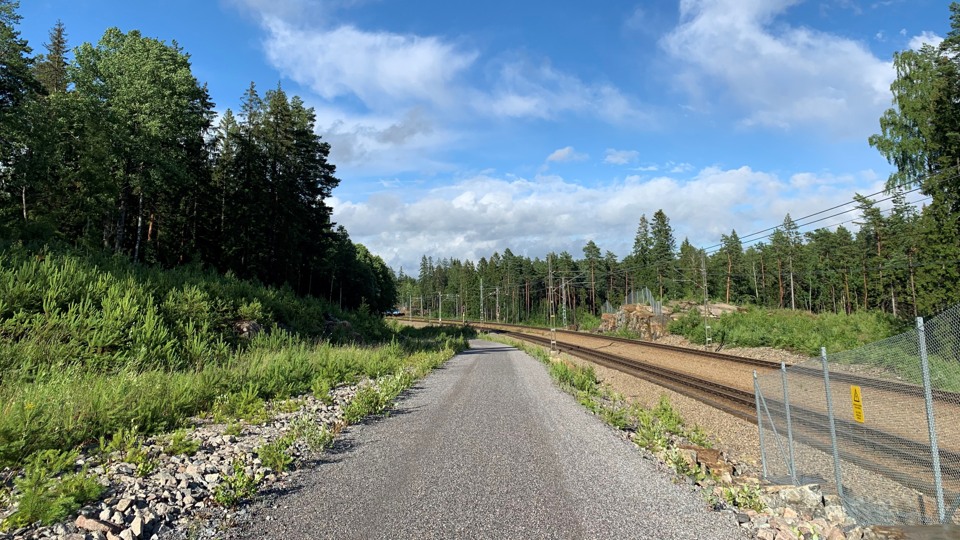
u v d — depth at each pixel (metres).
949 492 6.37
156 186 32.41
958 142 24.88
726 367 23.70
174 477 5.96
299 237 44.72
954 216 25.25
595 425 10.25
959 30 24.89
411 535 4.68
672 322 48.59
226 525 4.85
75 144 31.02
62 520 4.57
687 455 7.79
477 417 10.63
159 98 31.28
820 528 5.32
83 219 33.69
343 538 4.61
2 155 29.14
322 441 8.01
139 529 4.54
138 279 18.94
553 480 6.38
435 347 35.00
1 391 8.98
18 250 16.55
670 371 22.23
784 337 30.52
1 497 4.96
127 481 5.68
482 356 31.77
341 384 15.46
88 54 30.02
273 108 43.69
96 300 15.44
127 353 13.23
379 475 6.55
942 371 9.41
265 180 42.41
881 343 8.45
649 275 93.56
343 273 73.81
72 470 5.89
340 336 29.56
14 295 13.38
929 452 7.96
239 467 6.04
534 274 136.38
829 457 8.70
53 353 11.74
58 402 7.72
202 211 43.03
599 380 21.17
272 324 22.89
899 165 28.06
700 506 5.64
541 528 4.86
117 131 29.52
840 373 12.65
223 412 9.92
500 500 5.64
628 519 5.15
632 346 41.38
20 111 27.20
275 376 13.20
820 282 82.81
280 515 5.16
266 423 9.43
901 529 5.40
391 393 12.88
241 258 42.16
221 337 17.69
